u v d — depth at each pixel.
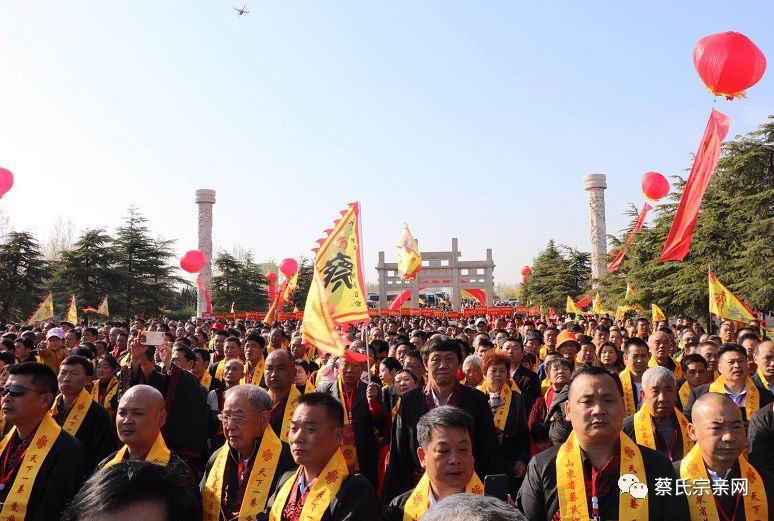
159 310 43.12
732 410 3.64
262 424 4.27
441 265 51.78
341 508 3.42
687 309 25.23
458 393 5.30
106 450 5.77
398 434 5.21
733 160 23.84
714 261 23.72
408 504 3.63
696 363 7.03
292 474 3.90
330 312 6.62
